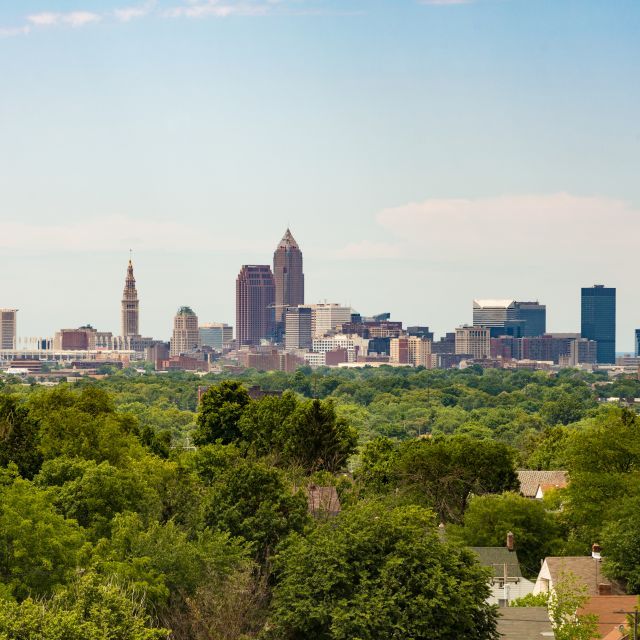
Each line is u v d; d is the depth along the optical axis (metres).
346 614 88.38
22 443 141.50
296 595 92.19
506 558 134.75
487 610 94.06
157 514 116.31
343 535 93.81
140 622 77.00
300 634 91.50
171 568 94.62
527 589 129.12
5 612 74.44
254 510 114.62
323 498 141.50
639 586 117.44
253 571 105.44
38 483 121.25
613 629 103.31
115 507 112.06
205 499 118.69
